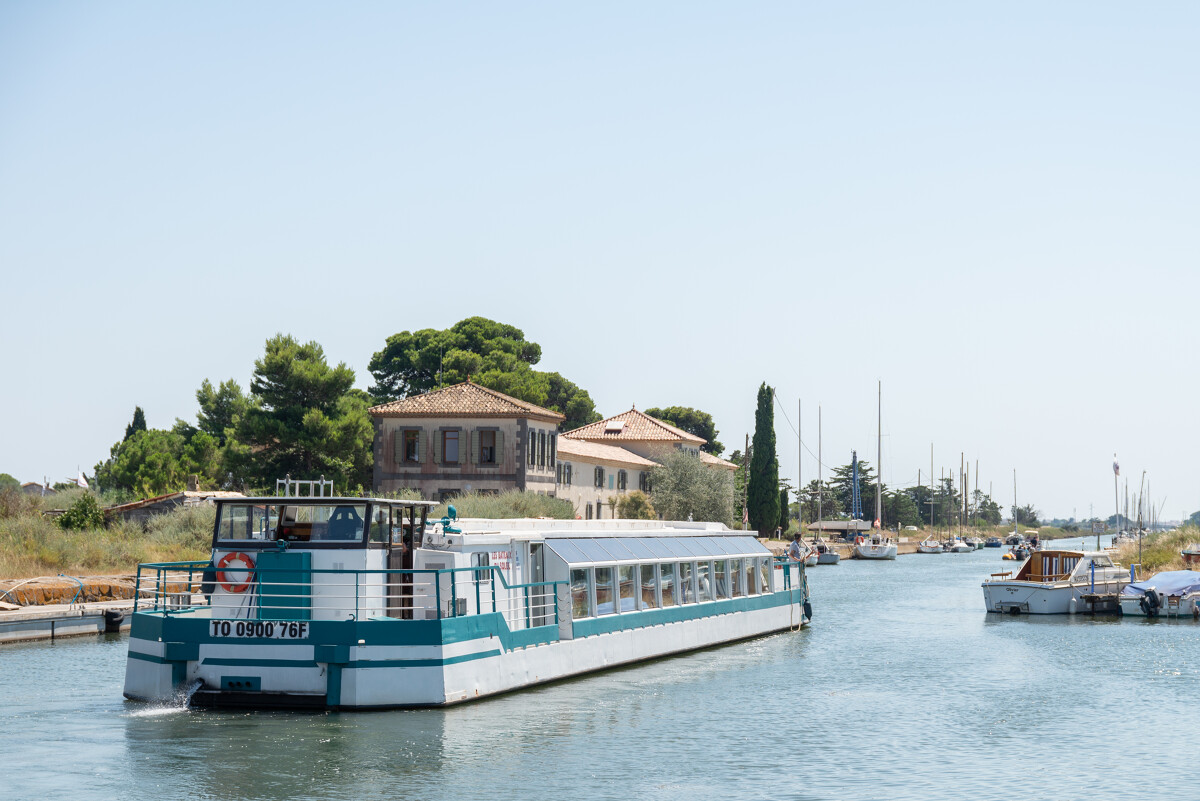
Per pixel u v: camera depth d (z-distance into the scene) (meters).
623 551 33.06
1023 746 23.39
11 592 40.19
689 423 155.88
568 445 89.81
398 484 78.25
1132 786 20.33
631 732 23.98
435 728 22.77
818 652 37.44
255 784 19.31
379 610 24.09
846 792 19.72
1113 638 42.56
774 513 113.50
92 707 24.80
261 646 23.41
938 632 44.53
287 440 76.50
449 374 110.62
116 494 79.62
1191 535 75.94
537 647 27.81
